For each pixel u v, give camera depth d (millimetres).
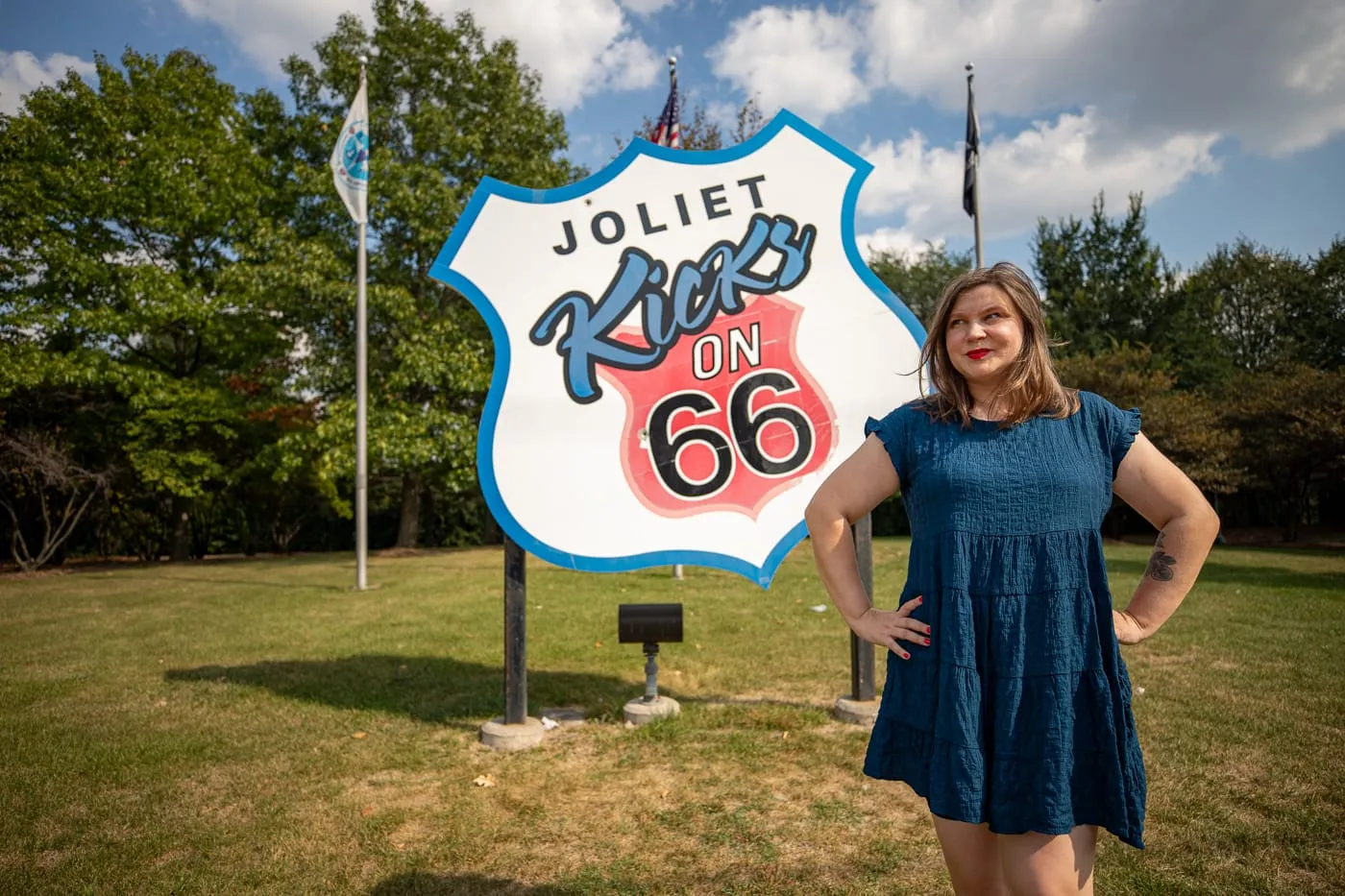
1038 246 32188
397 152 22031
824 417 4910
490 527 28750
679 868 3203
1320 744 4316
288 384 20484
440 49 21766
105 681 6309
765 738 4707
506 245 5109
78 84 19359
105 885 3115
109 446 20172
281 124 22734
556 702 5559
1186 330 28484
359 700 5676
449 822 3658
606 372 5016
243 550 25125
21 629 8891
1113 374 22469
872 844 3375
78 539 22969
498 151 21656
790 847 3365
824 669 6414
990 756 1766
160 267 20062
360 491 12742
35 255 18891
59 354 18266
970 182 13234
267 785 4121
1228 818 3457
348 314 19828
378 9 21688
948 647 1791
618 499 4934
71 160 19391
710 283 5051
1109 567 13172
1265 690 5395
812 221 5035
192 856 3369
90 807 3861
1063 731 1719
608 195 5121
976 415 1921
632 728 4934
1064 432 1846
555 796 3928
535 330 5039
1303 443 19031
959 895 1923
